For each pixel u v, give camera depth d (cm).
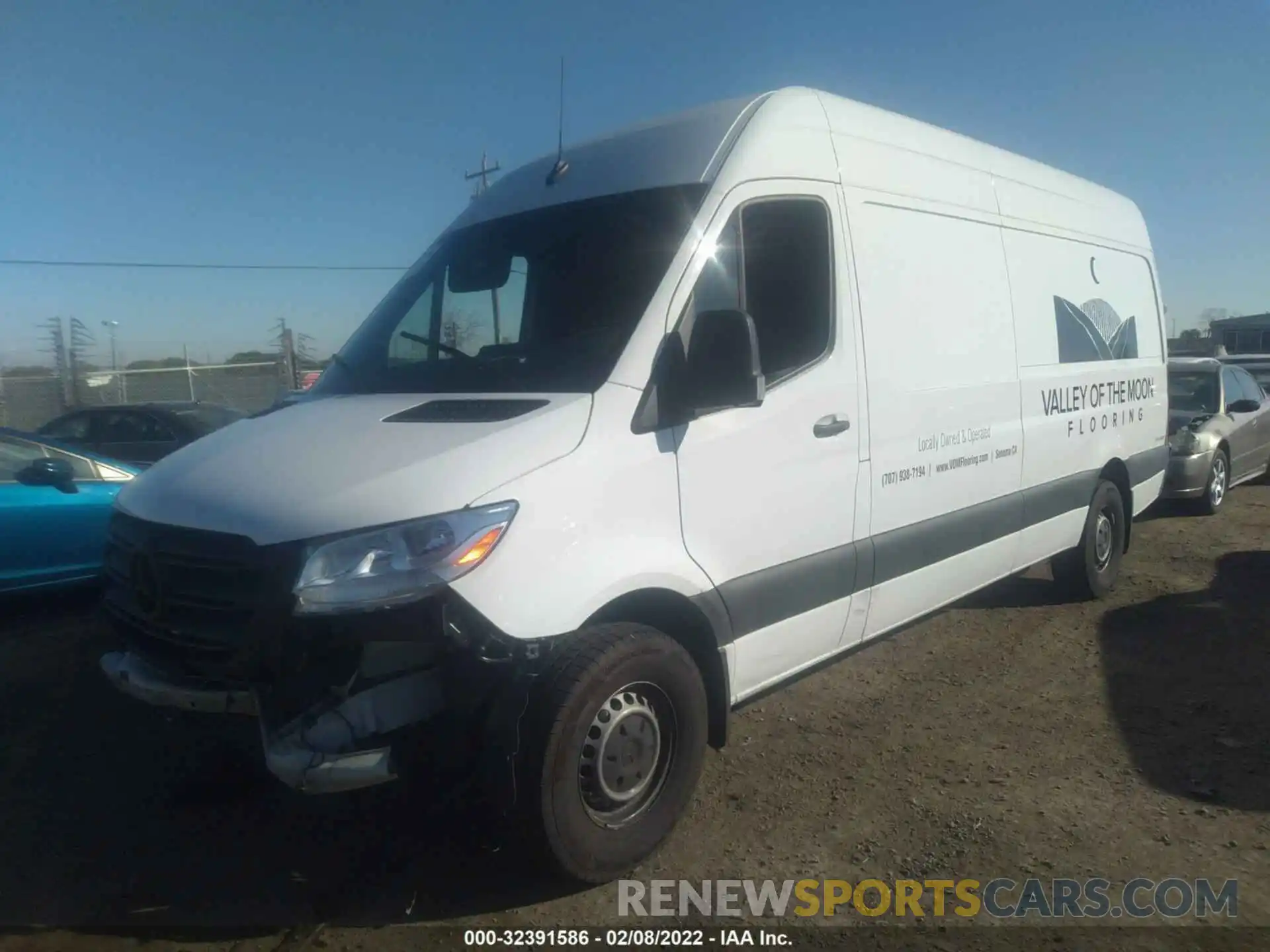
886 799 433
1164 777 449
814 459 445
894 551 499
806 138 462
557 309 415
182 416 1294
